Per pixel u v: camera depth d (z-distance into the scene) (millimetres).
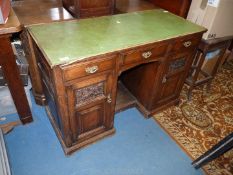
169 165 1645
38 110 1975
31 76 1823
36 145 1676
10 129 1741
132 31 1490
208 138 1889
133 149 1732
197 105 2252
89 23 1540
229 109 2248
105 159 1635
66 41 1285
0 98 1712
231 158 1736
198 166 1609
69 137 1520
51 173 1506
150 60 1519
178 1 1963
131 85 2100
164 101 2020
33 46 1550
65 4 1762
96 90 1396
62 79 1173
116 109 1972
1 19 1203
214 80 2688
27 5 1777
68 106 1330
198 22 1923
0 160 1289
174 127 1964
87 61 1184
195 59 2254
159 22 1683
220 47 2039
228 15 1832
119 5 2037
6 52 1334
